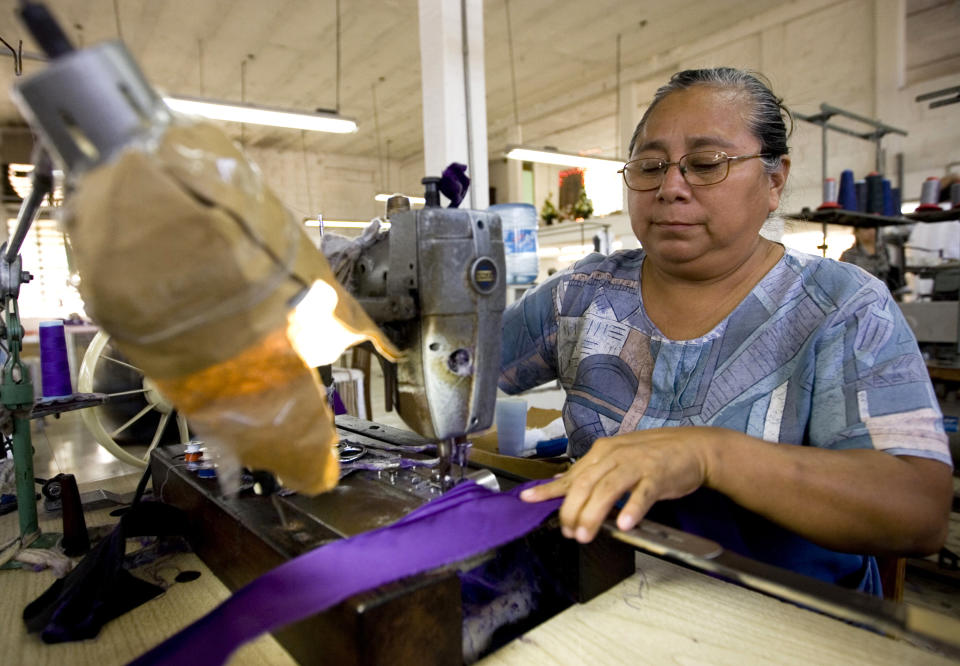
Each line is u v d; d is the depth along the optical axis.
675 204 0.99
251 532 0.70
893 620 0.46
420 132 11.48
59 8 6.28
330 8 6.61
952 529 2.65
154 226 0.38
